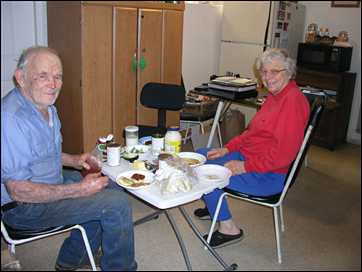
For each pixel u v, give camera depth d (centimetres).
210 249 206
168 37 335
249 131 228
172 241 228
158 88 291
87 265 193
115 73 307
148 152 201
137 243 223
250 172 209
